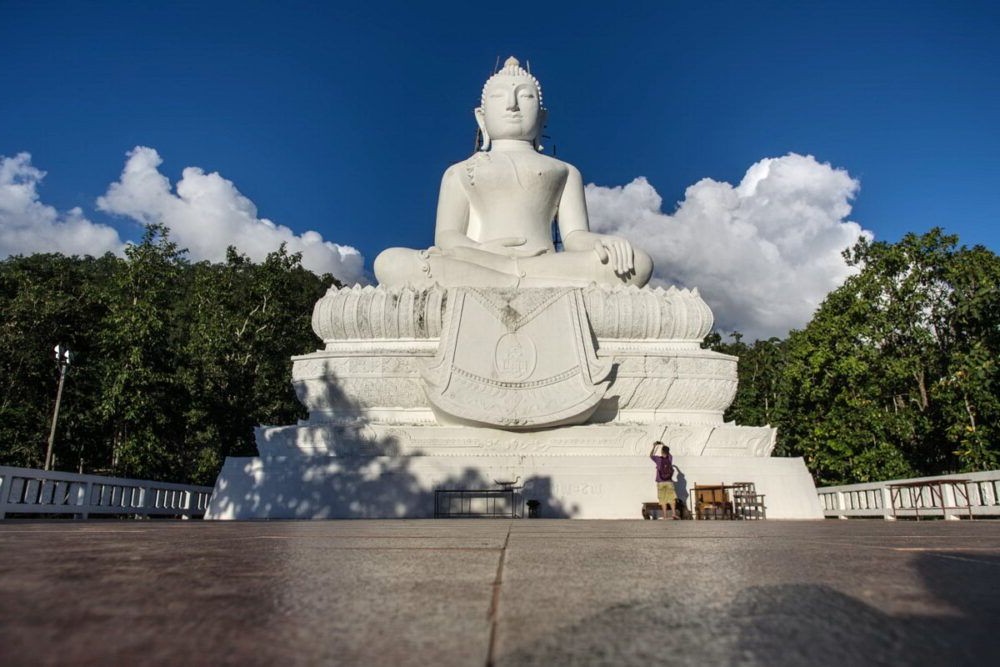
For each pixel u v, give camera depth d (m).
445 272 18.27
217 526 9.24
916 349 23.95
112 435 26.97
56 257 44.72
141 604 2.61
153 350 25.08
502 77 22.39
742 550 4.98
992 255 21.89
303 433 16.27
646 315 17.66
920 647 2.05
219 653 1.93
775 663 1.89
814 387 28.00
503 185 20.81
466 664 1.86
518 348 16.48
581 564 4.01
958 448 22.41
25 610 2.48
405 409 17.14
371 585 3.14
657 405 17.27
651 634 2.21
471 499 14.88
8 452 25.44
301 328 37.00
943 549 5.13
